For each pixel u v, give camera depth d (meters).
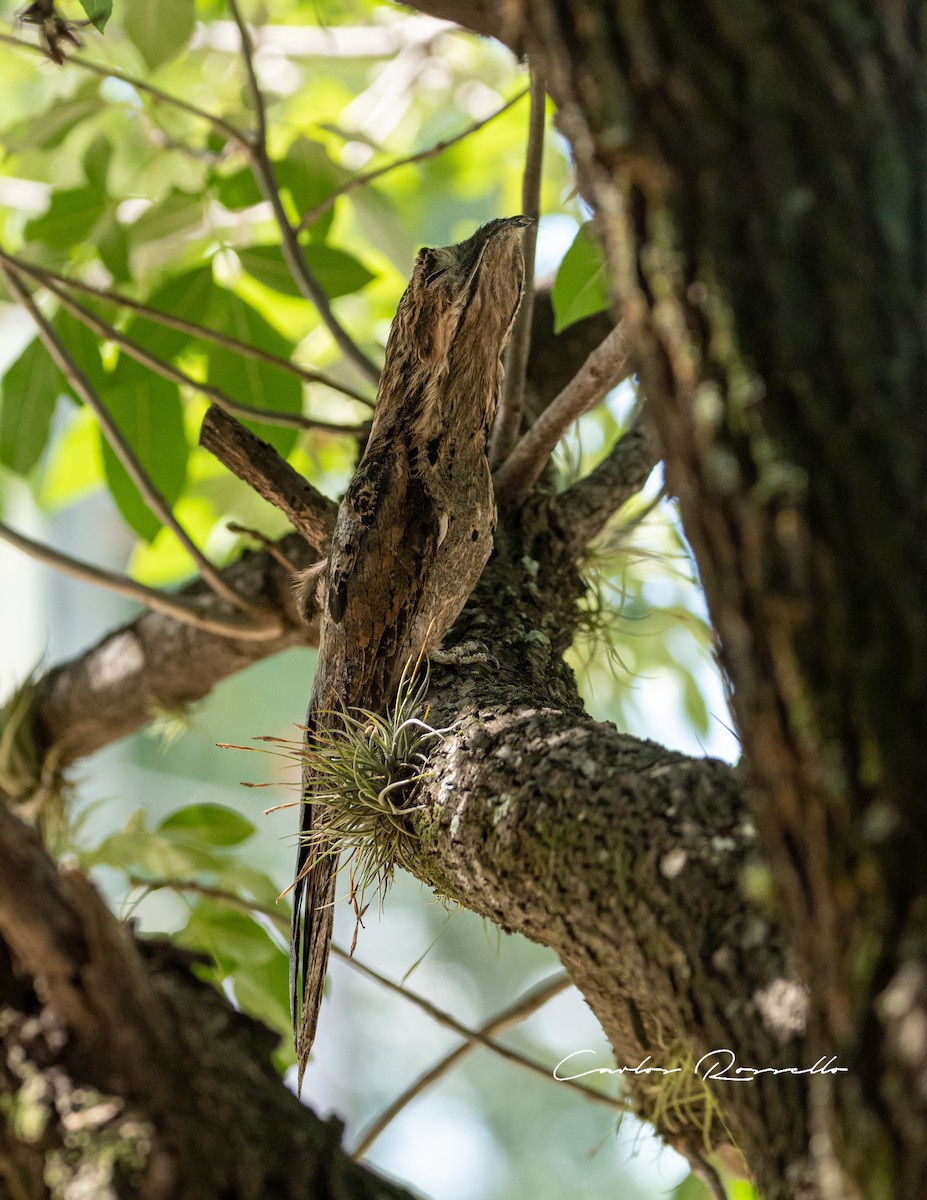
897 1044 3.18
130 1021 3.79
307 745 3.97
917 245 3.42
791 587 3.32
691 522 3.57
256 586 4.15
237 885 4.16
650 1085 3.95
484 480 4.04
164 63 4.16
